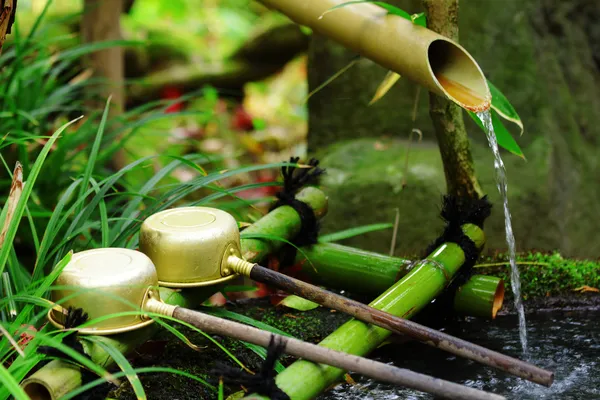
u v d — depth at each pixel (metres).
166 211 1.53
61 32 5.17
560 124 3.01
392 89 2.99
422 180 2.76
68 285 1.27
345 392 1.51
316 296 1.43
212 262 1.45
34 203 2.23
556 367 1.61
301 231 1.88
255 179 4.64
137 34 5.91
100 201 1.71
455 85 1.63
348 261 1.86
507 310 1.92
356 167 2.88
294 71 6.05
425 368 1.62
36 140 2.26
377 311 1.39
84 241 2.22
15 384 1.04
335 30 1.68
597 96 3.22
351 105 3.04
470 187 1.92
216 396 1.47
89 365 1.12
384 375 1.17
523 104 2.91
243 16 6.54
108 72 3.10
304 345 1.22
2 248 1.33
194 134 4.98
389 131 3.02
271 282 1.45
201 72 5.58
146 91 5.38
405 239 2.77
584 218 2.99
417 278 1.61
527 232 2.78
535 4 3.00
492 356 1.28
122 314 1.23
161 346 1.62
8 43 2.49
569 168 2.97
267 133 5.21
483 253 2.58
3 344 1.33
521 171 2.84
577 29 3.20
